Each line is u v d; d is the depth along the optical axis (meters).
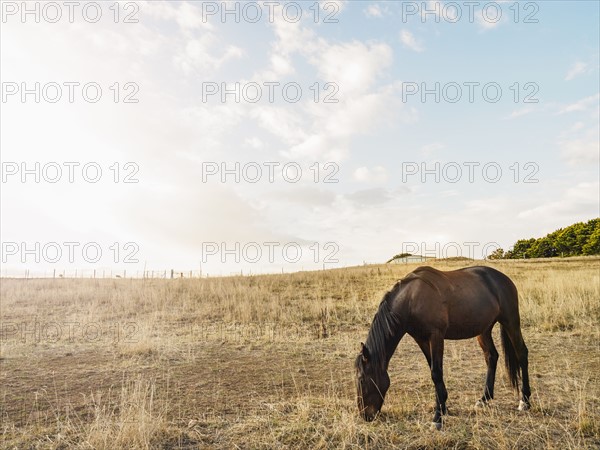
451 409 5.81
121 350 10.18
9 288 21.36
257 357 9.69
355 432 4.79
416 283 5.55
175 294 18.97
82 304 17.69
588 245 55.31
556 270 24.56
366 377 5.34
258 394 6.82
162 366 8.84
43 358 9.75
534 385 6.94
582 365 8.12
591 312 12.64
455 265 28.23
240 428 5.20
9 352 10.29
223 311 15.62
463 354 9.48
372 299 16.47
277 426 5.21
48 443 4.87
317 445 4.62
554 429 5.00
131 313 16.00
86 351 10.48
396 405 5.94
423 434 4.83
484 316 5.85
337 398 6.17
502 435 4.65
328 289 19.75
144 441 4.68
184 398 6.67
